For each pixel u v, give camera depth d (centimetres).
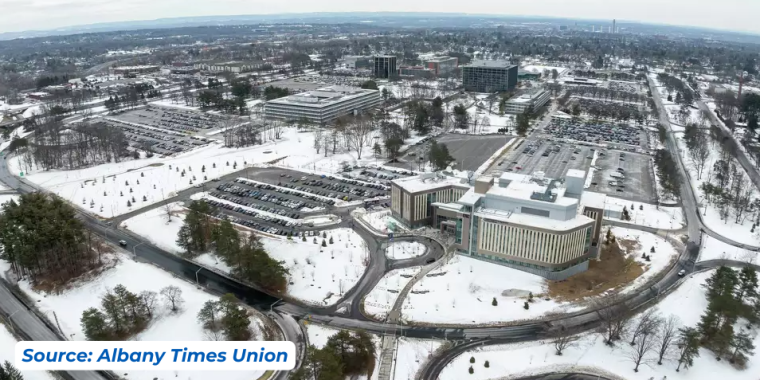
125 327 17938
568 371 16088
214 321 17950
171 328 18125
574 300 19700
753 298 19538
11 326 18275
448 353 16850
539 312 18938
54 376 15675
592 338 17562
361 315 18862
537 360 16525
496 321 18475
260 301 19838
